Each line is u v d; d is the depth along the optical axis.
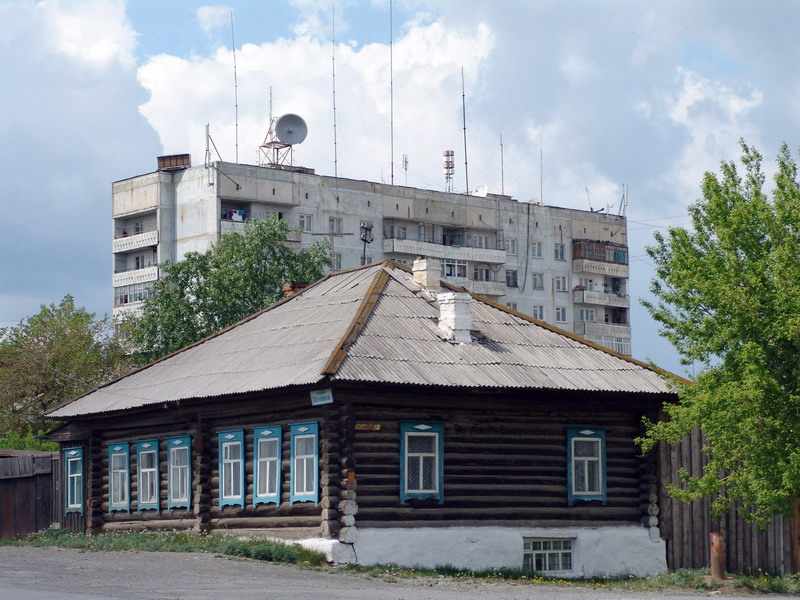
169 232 93.81
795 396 32.75
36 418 69.69
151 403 38.22
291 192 93.81
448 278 101.50
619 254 111.56
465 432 35.16
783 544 39.00
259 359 37.06
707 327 34.44
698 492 34.44
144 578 27.70
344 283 40.66
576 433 36.81
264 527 35.38
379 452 33.72
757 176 35.19
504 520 35.28
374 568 32.22
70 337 71.94
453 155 107.62
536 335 38.22
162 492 39.88
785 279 33.31
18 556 33.50
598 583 33.56
